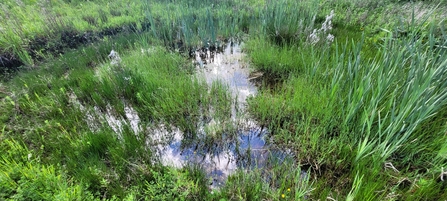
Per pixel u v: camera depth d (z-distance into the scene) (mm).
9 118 3344
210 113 3402
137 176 2438
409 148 2416
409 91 2410
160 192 2252
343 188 2328
